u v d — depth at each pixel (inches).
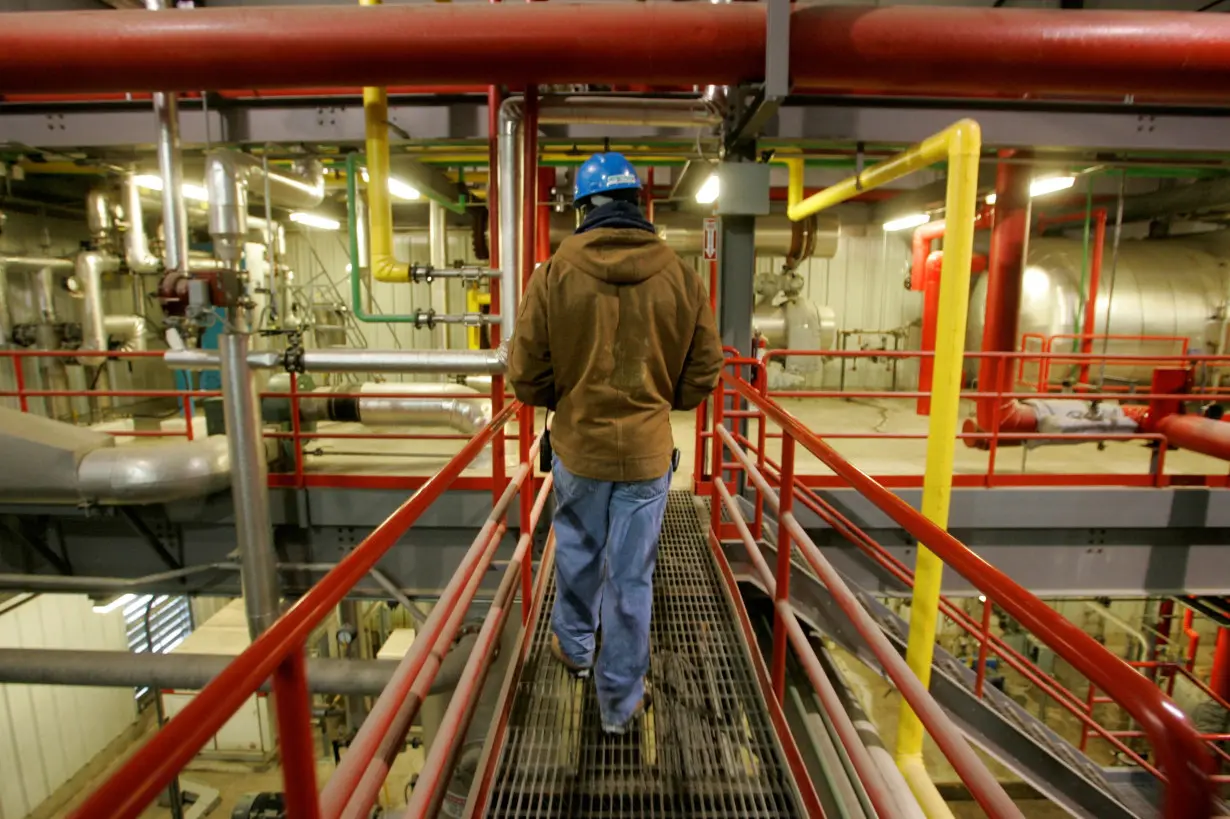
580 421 78.9
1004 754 151.3
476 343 387.9
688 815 81.6
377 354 176.2
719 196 179.8
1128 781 171.8
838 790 108.0
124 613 370.6
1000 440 268.1
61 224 387.2
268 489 189.2
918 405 350.6
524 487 112.7
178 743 29.5
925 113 196.2
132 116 205.3
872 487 60.5
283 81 129.2
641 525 82.0
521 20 123.3
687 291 75.9
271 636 38.1
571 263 73.7
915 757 91.4
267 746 351.6
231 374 172.7
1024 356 198.5
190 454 187.2
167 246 196.4
